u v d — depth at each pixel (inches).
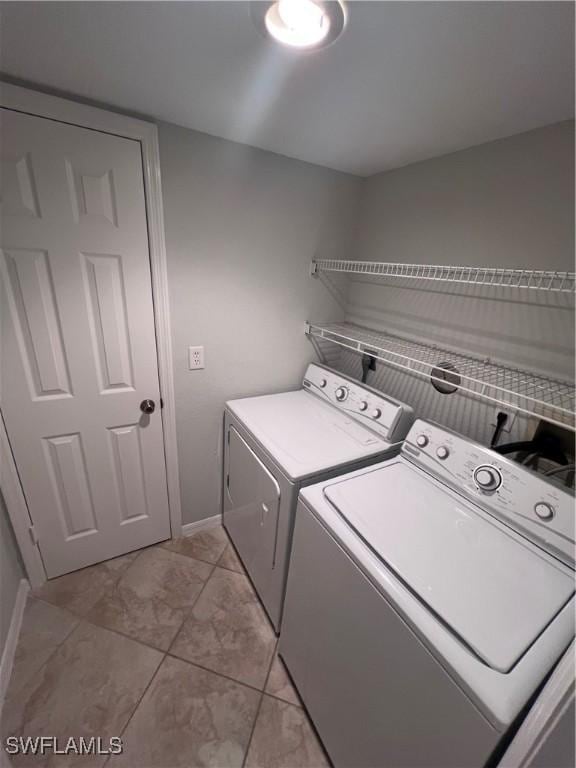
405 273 65.6
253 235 64.4
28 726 45.9
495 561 36.0
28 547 61.2
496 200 50.3
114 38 32.3
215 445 75.5
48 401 55.9
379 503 43.6
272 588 56.9
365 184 72.7
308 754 44.9
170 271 58.7
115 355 58.7
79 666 52.8
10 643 53.6
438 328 61.1
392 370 69.7
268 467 54.6
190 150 54.2
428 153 56.6
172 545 76.3
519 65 32.7
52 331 52.9
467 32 28.5
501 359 52.2
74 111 44.9
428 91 38.5
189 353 65.6
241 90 40.8
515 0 24.7
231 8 27.6
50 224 48.1
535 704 24.0
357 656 36.8
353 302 79.7
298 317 75.5
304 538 45.1
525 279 47.6
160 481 71.6
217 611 62.5
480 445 46.8
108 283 54.5
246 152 58.9
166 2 27.2
